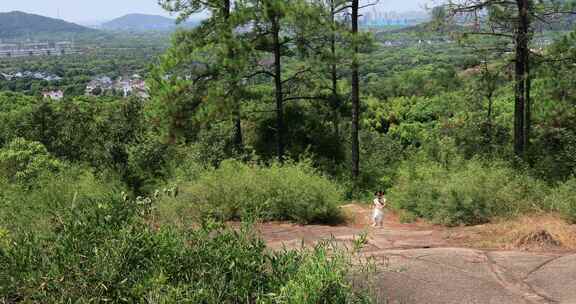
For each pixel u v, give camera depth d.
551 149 17.34
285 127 23.80
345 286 3.46
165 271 3.52
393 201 15.45
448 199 11.97
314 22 18.86
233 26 19.41
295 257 4.01
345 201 18.47
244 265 3.81
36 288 3.35
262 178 11.77
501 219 10.70
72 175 13.74
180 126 19.73
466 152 20.31
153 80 20.19
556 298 5.38
